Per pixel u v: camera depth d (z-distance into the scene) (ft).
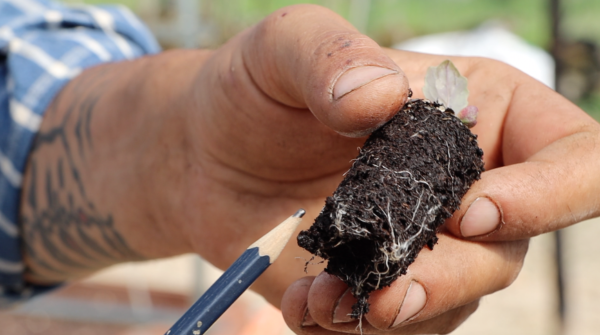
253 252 0.94
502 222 1.00
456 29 7.72
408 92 1.00
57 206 1.44
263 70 1.07
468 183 1.02
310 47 1.00
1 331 2.52
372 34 6.84
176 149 1.24
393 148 0.98
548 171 1.00
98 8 1.90
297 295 1.03
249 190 1.20
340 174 1.18
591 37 6.31
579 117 1.06
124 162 1.31
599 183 1.01
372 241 0.93
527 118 1.10
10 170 1.50
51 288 1.80
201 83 1.16
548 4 2.64
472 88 1.18
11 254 1.57
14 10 1.70
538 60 3.99
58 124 1.45
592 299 3.11
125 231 1.37
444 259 0.99
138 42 1.99
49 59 1.60
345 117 0.97
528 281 3.38
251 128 1.13
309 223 1.19
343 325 1.02
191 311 0.94
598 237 3.97
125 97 1.32
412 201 0.95
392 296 0.97
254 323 2.27
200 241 1.24
